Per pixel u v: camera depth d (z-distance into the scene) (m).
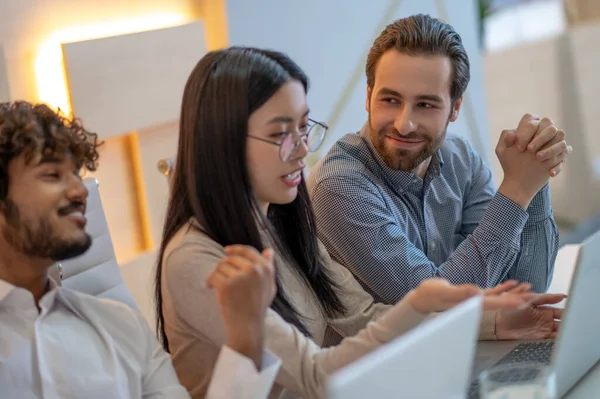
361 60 4.07
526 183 1.92
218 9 3.32
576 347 1.51
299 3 3.68
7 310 1.37
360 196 1.97
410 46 1.93
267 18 3.52
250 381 1.30
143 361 1.51
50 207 1.34
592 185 6.13
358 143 2.08
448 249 2.21
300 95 1.57
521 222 1.93
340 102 3.97
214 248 1.55
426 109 1.96
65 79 2.83
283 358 1.48
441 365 1.15
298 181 1.62
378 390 1.04
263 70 1.53
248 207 1.55
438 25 1.96
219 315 1.50
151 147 3.16
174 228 1.62
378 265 1.95
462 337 1.18
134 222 3.15
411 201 2.12
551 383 1.31
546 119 1.92
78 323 1.45
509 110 6.96
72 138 1.37
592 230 5.54
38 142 1.32
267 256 1.32
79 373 1.40
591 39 6.85
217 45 3.36
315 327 1.76
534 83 6.99
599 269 1.49
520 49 7.05
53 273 1.83
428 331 1.10
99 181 3.00
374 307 1.89
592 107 6.69
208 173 1.54
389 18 4.21
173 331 1.62
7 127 1.32
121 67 2.97
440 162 2.15
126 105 3.00
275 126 1.54
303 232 1.75
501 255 1.93
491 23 7.98
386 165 2.06
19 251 1.36
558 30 7.57
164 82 3.13
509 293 1.42
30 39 2.75
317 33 3.79
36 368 1.37
